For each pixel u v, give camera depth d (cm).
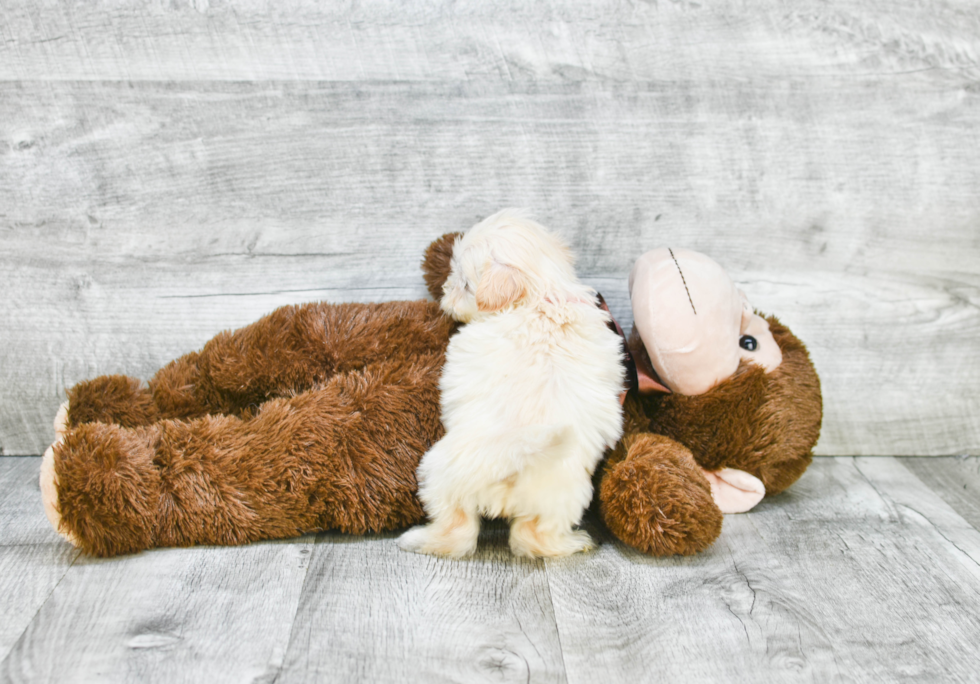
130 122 183
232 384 171
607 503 155
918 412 212
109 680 113
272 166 187
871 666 122
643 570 149
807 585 145
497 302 152
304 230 192
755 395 169
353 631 126
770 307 204
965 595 143
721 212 197
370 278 196
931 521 174
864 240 201
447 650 122
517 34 183
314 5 179
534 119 188
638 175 193
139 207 188
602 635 127
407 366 166
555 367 151
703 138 192
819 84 191
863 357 208
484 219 181
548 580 144
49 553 148
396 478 157
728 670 119
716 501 173
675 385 167
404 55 183
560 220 195
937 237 201
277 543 155
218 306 195
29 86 179
